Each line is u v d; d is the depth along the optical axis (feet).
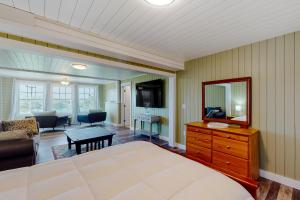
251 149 7.06
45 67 14.08
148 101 16.66
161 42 8.32
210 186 3.25
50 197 2.89
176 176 3.66
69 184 3.31
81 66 13.06
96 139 10.93
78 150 10.21
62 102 24.30
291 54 7.14
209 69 10.53
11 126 11.46
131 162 4.44
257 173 7.89
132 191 3.09
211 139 8.48
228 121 9.27
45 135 17.06
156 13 5.65
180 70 12.56
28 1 4.94
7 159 6.00
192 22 6.28
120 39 7.93
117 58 9.27
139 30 6.97
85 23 6.34
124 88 23.31
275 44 7.61
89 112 23.38
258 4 5.12
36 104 22.09
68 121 22.99
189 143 9.70
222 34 7.37
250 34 7.36
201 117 11.04
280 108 7.43
